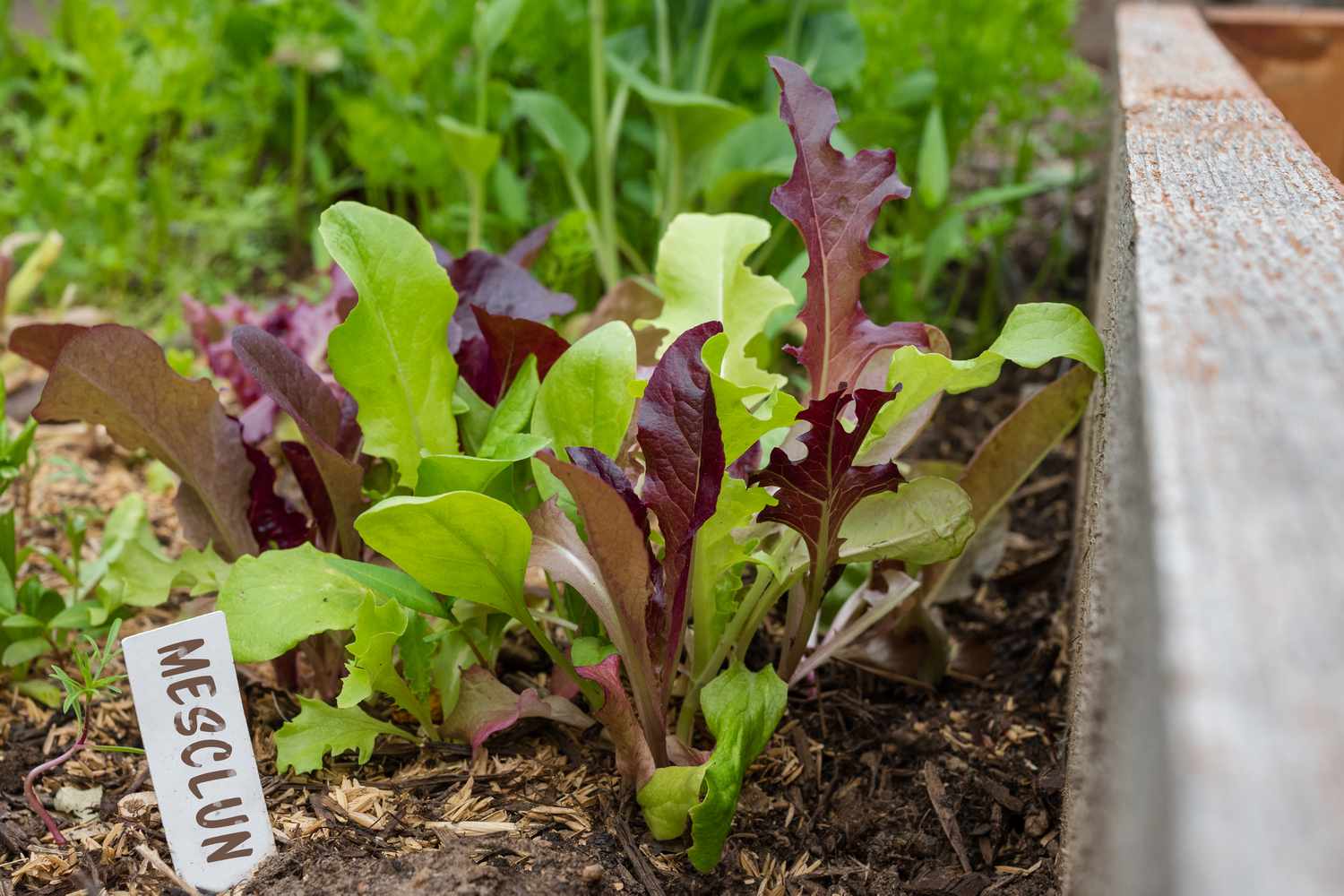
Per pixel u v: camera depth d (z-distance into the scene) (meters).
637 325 0.74
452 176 1.19
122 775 0.74
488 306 0.79
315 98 1.50
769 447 0.74
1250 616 0.40
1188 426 0.50
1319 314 0.55
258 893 0.67
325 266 1.14
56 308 1.20
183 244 1.37
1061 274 1.29
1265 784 0.35
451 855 0.68
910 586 0.75
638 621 0.68
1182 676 0.38
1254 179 0.67
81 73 1.24
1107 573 0.58
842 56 1.12
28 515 0.90
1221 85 0.84
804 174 0.70
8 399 1.02
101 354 0.71
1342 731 0.36
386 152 1.17
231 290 1.27
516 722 0.75
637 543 0.67
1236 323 0.55
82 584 0.81
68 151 1.21
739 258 0.75
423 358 0.72
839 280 0.71
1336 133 1.29
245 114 1.41
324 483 0.73
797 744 0.76
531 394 0.73
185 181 1.40
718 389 0.66
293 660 0.77
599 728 0.74
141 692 0.67
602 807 0.71
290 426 0.91
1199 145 0.72
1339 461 0.48
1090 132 1.49
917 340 0.71
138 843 0.70
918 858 0.71
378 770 0.73
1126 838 0.46
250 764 0.68
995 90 1.24
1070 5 1.19
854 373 0.72
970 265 1.33
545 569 0.69
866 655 0.79
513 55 1.23
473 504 0.65
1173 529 0.44
